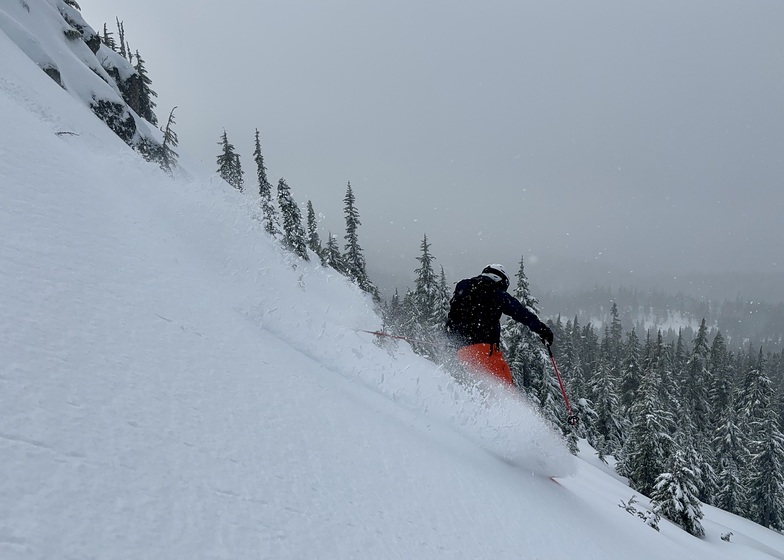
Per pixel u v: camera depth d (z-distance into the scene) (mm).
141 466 1681
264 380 3002
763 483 40938
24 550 1142
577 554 3229
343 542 1936
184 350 2768
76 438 1619
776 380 100875
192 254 5176
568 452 5113
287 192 26469
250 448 2189
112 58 39312
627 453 35875
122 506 1467
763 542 29625
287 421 2646
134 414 1938
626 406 52000
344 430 2963
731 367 67062
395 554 2070
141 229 4805
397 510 2453
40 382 1788
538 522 3383
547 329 4992
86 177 5449
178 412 2135
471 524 2766
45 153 5301
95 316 2568
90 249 3459
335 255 40969
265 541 1686
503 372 5125
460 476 3340
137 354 2430
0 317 2064
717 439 47781
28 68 13203
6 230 2986
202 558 1455
